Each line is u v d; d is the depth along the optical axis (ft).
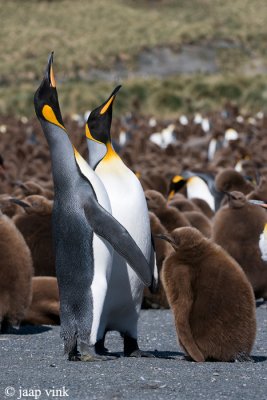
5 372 35.70
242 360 37.91
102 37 408.46
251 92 274.77
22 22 447.42
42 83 38.37
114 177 39.86
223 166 131.34
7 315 47.09
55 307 50.85
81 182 37.32
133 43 391.65
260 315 53.57
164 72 364.17
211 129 208.95
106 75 364.79
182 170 117.08
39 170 121.39
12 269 46.62
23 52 393.70
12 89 311.88
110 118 41.45
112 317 40.29
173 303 38.11
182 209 74.43
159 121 239.30
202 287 37.86
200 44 389.39
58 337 46.32
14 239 47.16
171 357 39.37
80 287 37.47
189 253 38.42
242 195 58.29
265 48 392.68
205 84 280.92
